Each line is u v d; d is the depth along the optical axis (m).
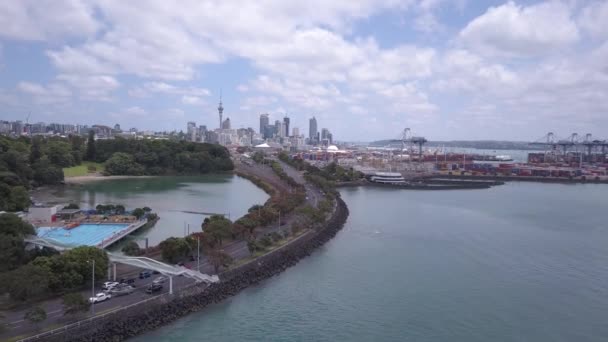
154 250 130.88
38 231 152.50
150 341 84.06
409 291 116.25
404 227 195.25
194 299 99.50
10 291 84.44
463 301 110.69
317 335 90.50
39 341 74.00
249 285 115.44
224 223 144.25
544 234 188.50
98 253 100.94
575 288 121.69
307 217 171.62
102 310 86.19
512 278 128.88
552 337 93.25
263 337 88.56
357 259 143.50
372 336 91.12
